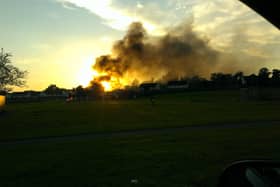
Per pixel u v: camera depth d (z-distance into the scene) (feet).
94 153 42.88
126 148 46.03
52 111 161.68
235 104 176.45
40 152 46.47
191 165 32.89
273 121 83.66
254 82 327.88
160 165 33.35
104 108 174.81
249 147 43.19
